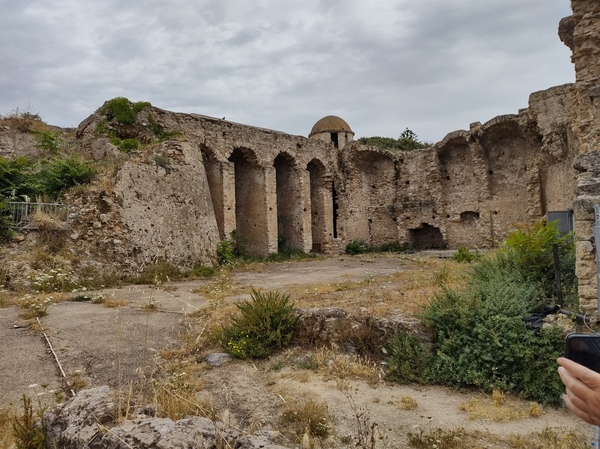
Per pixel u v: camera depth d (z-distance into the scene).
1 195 14.30
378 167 35.59
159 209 18.16
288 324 7.68
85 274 13.99
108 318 9.12
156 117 23.44
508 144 28.42
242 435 3.53
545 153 23.58
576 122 10.87
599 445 2.35
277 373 6.48
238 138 26.88
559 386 5.62
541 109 22.09
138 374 6.05
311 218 33.72
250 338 7.34
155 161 19.03
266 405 5.33
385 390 5.98
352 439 4.51
